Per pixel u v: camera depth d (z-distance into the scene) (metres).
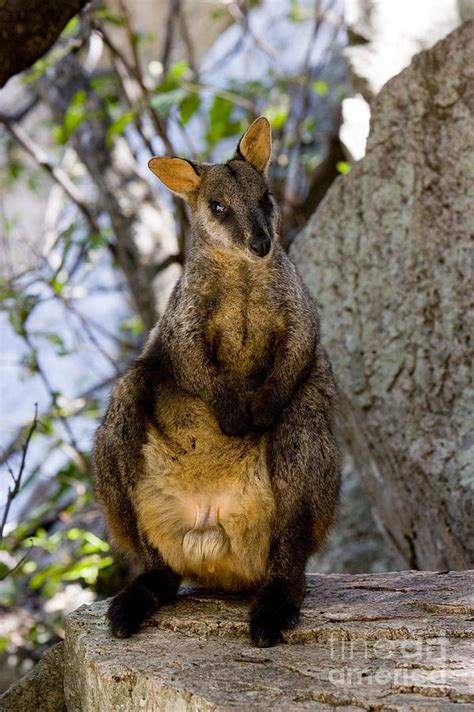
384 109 9.97
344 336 10.01
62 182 15.53
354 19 13.17
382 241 9.88
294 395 7.14
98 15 14.12
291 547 6.67
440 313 9.40
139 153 17.95
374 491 10.48
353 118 12.90
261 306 7.44
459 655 5.58
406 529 9.81
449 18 12.95
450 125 9.54
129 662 5.76
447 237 9.47
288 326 7.41
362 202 10.08
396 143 9.88
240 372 7.63
